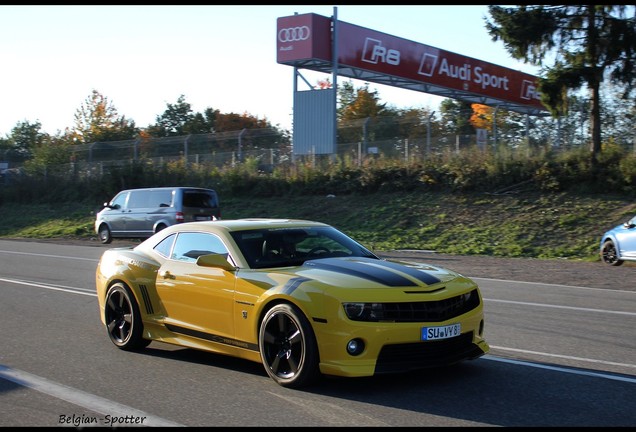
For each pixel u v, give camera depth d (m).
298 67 31.56
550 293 11.96
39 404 5.55
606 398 5.50
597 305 10.54
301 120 31.52
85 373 6.55
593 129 24.67
